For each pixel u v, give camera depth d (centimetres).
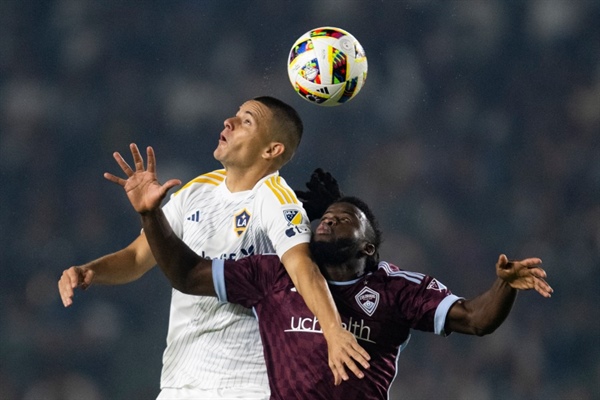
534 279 1595
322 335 1731
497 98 6044
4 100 5741
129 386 4728
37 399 4659
